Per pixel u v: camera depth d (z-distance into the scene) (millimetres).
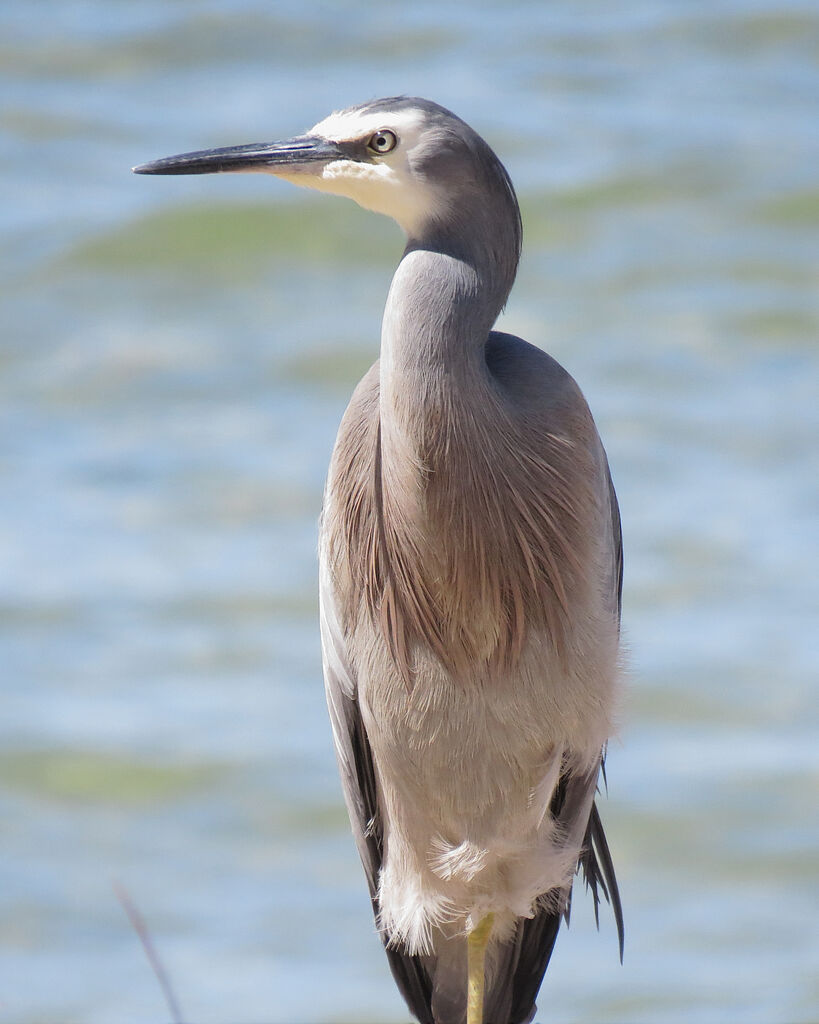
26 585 19234
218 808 16000
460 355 5191
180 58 33250
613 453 20906
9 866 15172
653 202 27078
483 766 5668
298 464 20844
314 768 16500
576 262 25812
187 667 17859
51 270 25812
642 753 16578
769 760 16219
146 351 23875
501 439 5293
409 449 5227
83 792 16266
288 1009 12766
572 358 23281
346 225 26172
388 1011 12742
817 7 34500
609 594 5730
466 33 34562
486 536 5312
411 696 5602
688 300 24500
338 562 5734
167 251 26125
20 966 13523
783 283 24828
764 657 17406
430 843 5918
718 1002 12977
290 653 18250
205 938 13930
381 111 5367
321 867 15125
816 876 14703
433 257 5246
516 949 6387
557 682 5539
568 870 5945
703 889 14711
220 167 5508
